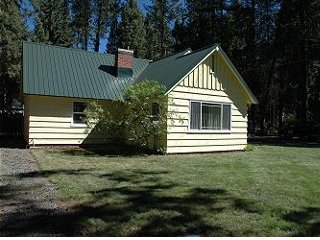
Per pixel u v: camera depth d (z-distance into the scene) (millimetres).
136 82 20344
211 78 17562
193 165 12383
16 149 17062
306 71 34062
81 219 6059
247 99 19156
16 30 28266
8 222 5875
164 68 19297
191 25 41469
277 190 8453
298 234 5543
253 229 5738
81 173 10383
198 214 6434
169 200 7348
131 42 50781
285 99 42344
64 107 18812
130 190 8203
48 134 18391
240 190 8391
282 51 34062
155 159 13984
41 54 20000
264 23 36594
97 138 19609
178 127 16312
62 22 44625
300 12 32812
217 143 17828
